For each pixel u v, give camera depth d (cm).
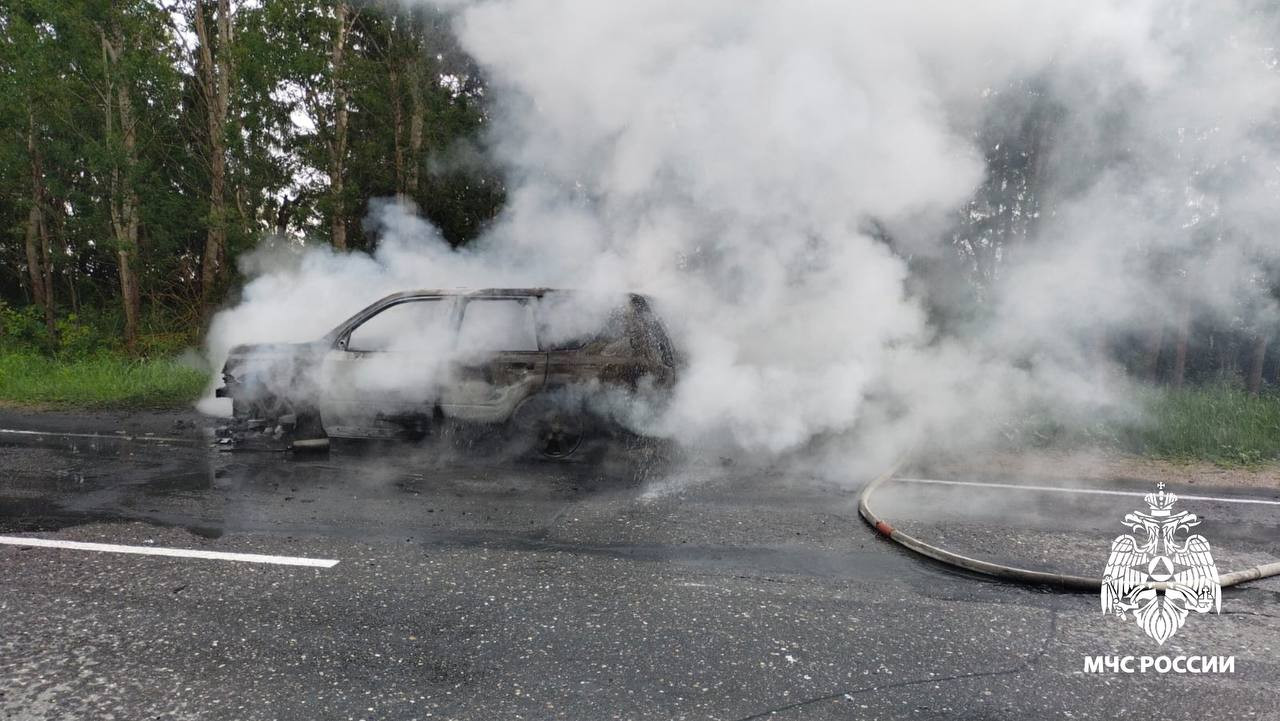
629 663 274
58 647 279
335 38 1143
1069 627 313
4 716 234
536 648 284
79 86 1295
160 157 1457
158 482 524
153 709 239
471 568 365
